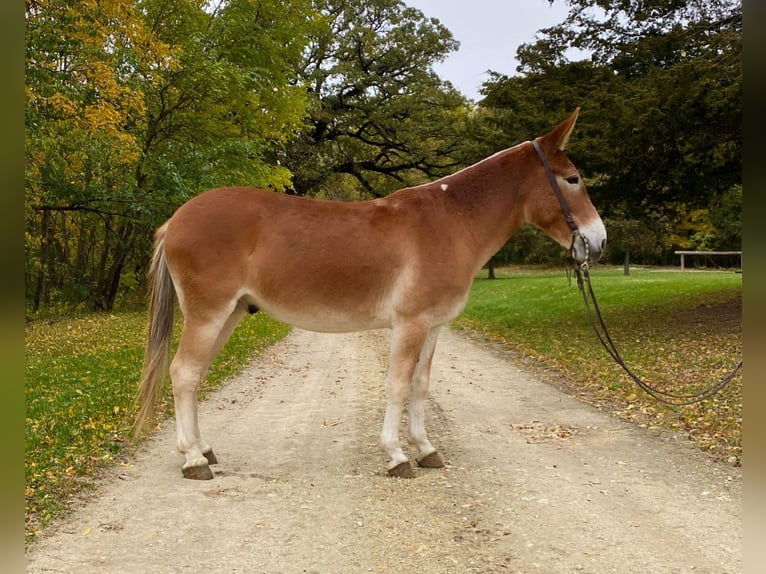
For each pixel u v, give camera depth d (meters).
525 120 14.65
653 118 11.53
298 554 3.61
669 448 5.69
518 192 5.29
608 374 9.26
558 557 3.54
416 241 4.91
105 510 4.25
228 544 3.74
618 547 3.66
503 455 5.58
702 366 9.25
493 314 19.52
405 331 4.90
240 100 19.83
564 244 5.33
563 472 5.06
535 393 8.44
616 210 15.64
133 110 16.06
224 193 4.98
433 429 6.57
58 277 22.11
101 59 13.62
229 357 11.30
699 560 3.48
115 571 3.37
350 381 9.70
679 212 17.48
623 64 14.00
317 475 5.05
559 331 14.38
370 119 32.44
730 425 6.07
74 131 12.59
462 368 10.70
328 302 4.88
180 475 5.02
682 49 13.21
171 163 16.55
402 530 3.94
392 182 36.38
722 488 4.62
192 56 17.42
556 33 15.03
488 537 3.83
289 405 7.91
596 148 12.78
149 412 4.98
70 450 5.41
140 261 24.39
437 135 33.41
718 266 36.66
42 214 19.17
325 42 32.16
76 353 11.41
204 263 4.77
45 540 3.75
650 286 21.88
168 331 5.05
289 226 4.86
